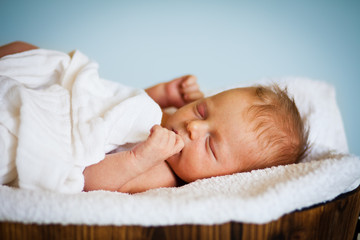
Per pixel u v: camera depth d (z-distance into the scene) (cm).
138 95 88
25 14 143
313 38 154
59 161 65
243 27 156
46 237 53
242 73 161
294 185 59
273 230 56
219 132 82
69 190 64
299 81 131
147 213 53
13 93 69
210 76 162
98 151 70
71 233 53
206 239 54
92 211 52
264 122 84
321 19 152
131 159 71
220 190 64
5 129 65
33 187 62
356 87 156
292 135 88
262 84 128
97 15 149
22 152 62
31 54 91
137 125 83
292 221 58
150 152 71
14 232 53
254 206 54
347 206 66
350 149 159
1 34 143
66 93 82
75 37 150
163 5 153
